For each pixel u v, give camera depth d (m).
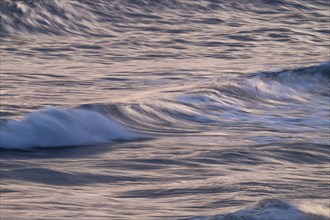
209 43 65.88
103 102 34.19
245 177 20.61
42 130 28.47
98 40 67.88
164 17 81.44
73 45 64.12
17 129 28.12
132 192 18.55
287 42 67.75
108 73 48.44
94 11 79.19
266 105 39.16
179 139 29.92
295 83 43.94
